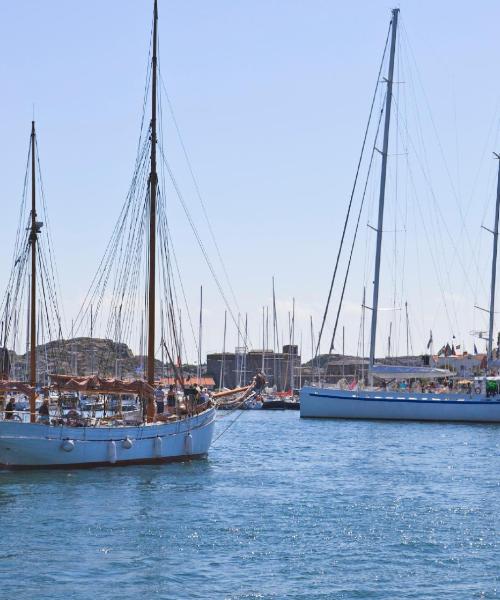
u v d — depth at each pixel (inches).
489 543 1737.2
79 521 1883.6
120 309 3363.7
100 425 2657.5
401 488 2396.7
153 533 1786.4
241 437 3951.8
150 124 2933.1
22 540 1716.3
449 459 3068.4
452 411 4507.9
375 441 3688.5
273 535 1788.9
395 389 4800.7
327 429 4247.0
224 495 2231.8
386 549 1685.5
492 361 4992.6
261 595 1409.9
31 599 1384.1
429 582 1481.3
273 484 2433.6
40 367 3954.2
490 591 1437.0
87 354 4259.4
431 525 1899.6
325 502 2161.7
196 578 1492.4
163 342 2994.6
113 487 2290.8
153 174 2925.7
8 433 2406.5
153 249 2878.9
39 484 2306.8
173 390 2942.9
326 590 1437.0
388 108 4697.3
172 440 2709.2
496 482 2518.5
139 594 1409.9
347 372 7180.1
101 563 1569.9
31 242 2869.1
